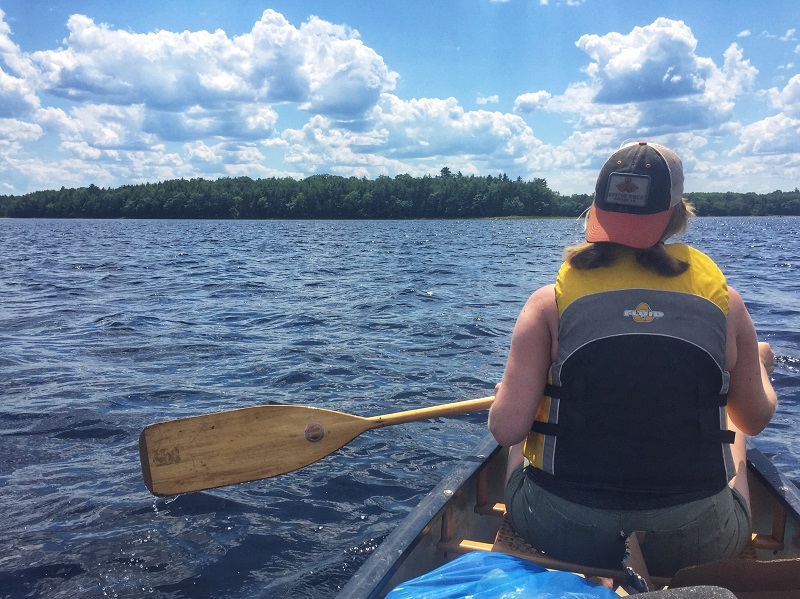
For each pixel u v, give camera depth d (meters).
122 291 13.05
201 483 2.64
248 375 6.32
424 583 1.65
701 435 1.66
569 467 1.72
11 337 8.20
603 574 1.79
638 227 1.65
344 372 6.43
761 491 2.56
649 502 1.68
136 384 6.01
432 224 93.31
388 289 13.26
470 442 4.70
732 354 1.70
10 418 5.07
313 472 4.18
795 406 5.52
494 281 14.94
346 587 1.79
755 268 18.61
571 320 1.67
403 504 3.77
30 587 2.96
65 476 4.07
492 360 6.96
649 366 1.63
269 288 13.50
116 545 3.30
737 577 1.51
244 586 2.98
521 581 1.58
